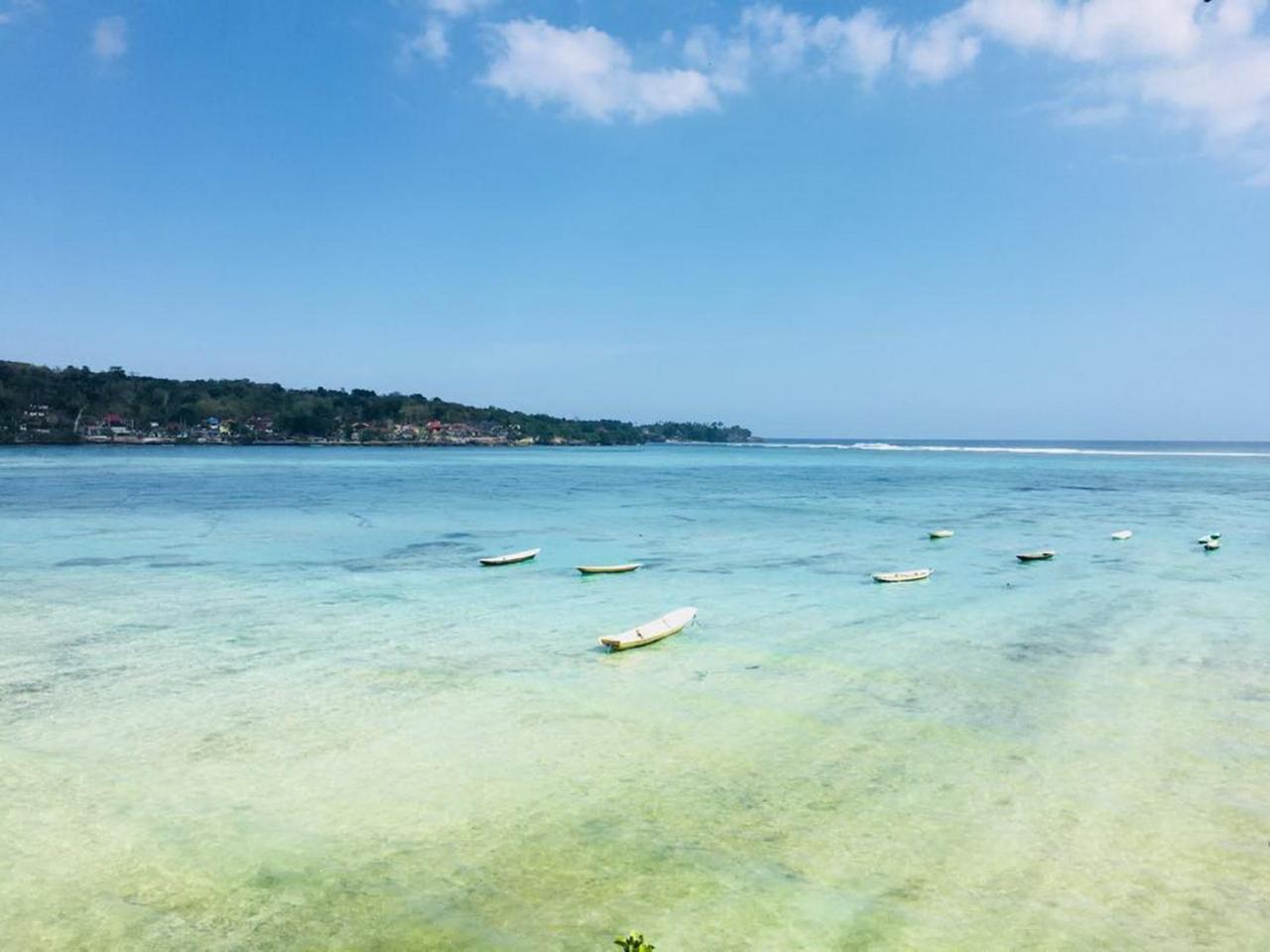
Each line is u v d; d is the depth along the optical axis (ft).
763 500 221.66
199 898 29.63
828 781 39.45
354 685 54.75
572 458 616.39
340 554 115.85
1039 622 74.64
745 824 35.19
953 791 38.29
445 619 75.56
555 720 48.08
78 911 28.78
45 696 51.96
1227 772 40.37
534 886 30.50
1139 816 35.73
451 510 184.96
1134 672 57.82
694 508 195.62
